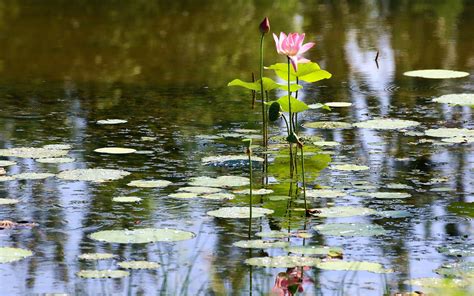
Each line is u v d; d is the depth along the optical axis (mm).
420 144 9516
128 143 9562
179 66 14289
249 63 14594
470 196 7641
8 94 12195
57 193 7730
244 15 20156
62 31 17766
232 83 9438
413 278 5742
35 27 18297
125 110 11234
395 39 16859
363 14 20406
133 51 15633
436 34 17453
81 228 6797
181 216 7102
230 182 8047
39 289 5586
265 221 6988
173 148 9367
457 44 16281
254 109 11367
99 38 16922
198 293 5520
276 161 8906
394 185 7973
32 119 10711
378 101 11750
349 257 6129
